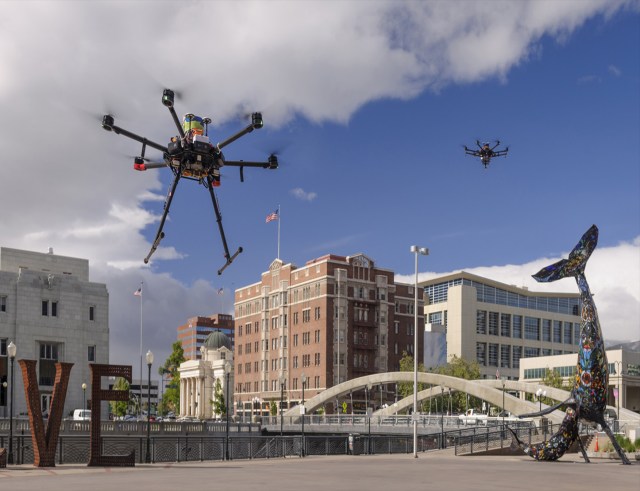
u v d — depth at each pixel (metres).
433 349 173.88
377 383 106.38
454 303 193.00
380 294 150.12
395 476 28.25
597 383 41.44
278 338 156.88
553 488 23.78
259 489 21.59
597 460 44.03
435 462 40.06
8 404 86.88
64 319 92.75
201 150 26.30
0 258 94.69
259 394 160.25
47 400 90.38
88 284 95.94
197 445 64.12
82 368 93.44
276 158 28.05
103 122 24.14
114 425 63.12
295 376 150.12
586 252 42.53
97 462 34.12
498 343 198.12
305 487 22.56
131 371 35.19
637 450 49.03
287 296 155.88
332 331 142.75
